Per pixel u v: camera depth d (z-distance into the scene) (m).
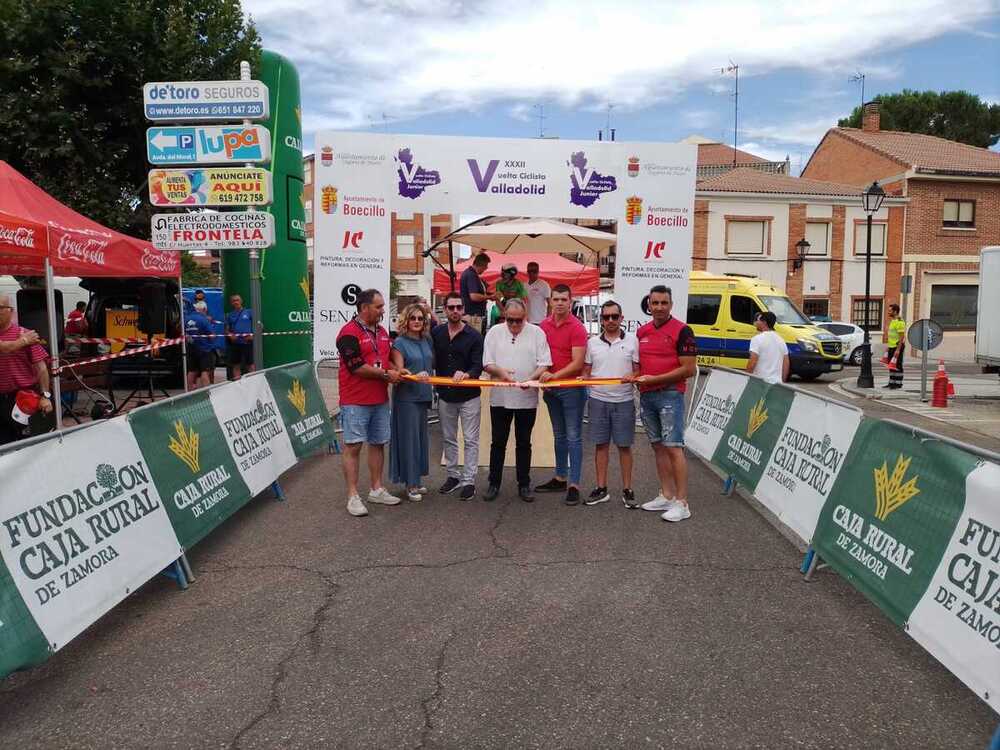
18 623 3.29
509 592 4.68
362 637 4.06
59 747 3.07
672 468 6.41
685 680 3.58
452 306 6.89
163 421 4.99
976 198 32.03
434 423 10.92
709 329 19.67
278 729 3.18
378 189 9.58
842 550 4.54
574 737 3.11
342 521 6.26
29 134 12.59
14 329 7.59
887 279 31.72
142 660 3.82
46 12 12.48
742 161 44.91
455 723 3.21
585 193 9.78
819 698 3.42
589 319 24.48
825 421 5.25
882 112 48.72
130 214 13.70
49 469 3.69
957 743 3.07
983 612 3.18
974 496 3.39
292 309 11.59
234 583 4.88
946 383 14.17
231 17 14.12
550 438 8.38
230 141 7.99
